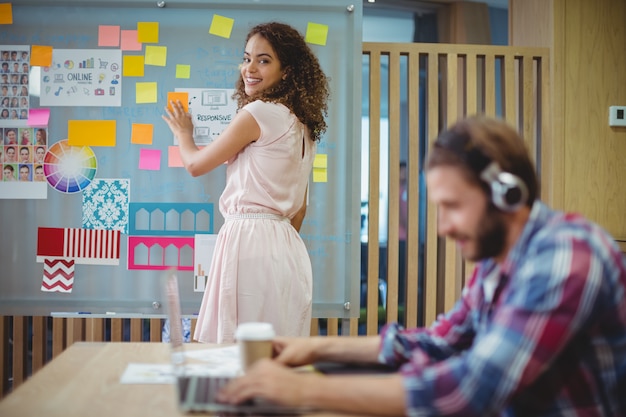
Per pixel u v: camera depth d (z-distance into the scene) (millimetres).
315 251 3264
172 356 1519
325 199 3256
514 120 3570
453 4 4211
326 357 1533
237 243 2543
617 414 1195
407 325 3541
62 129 3221
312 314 3256
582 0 3504
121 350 1681
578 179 3504
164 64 3223
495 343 1112
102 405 1240
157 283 3217
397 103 3494
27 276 3211
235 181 2611
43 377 1427
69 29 3215
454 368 1129
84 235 3209
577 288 1101
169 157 3221
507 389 1092
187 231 3225
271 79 2689
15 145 3217
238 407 1187
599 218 3520
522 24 3771
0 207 3209
